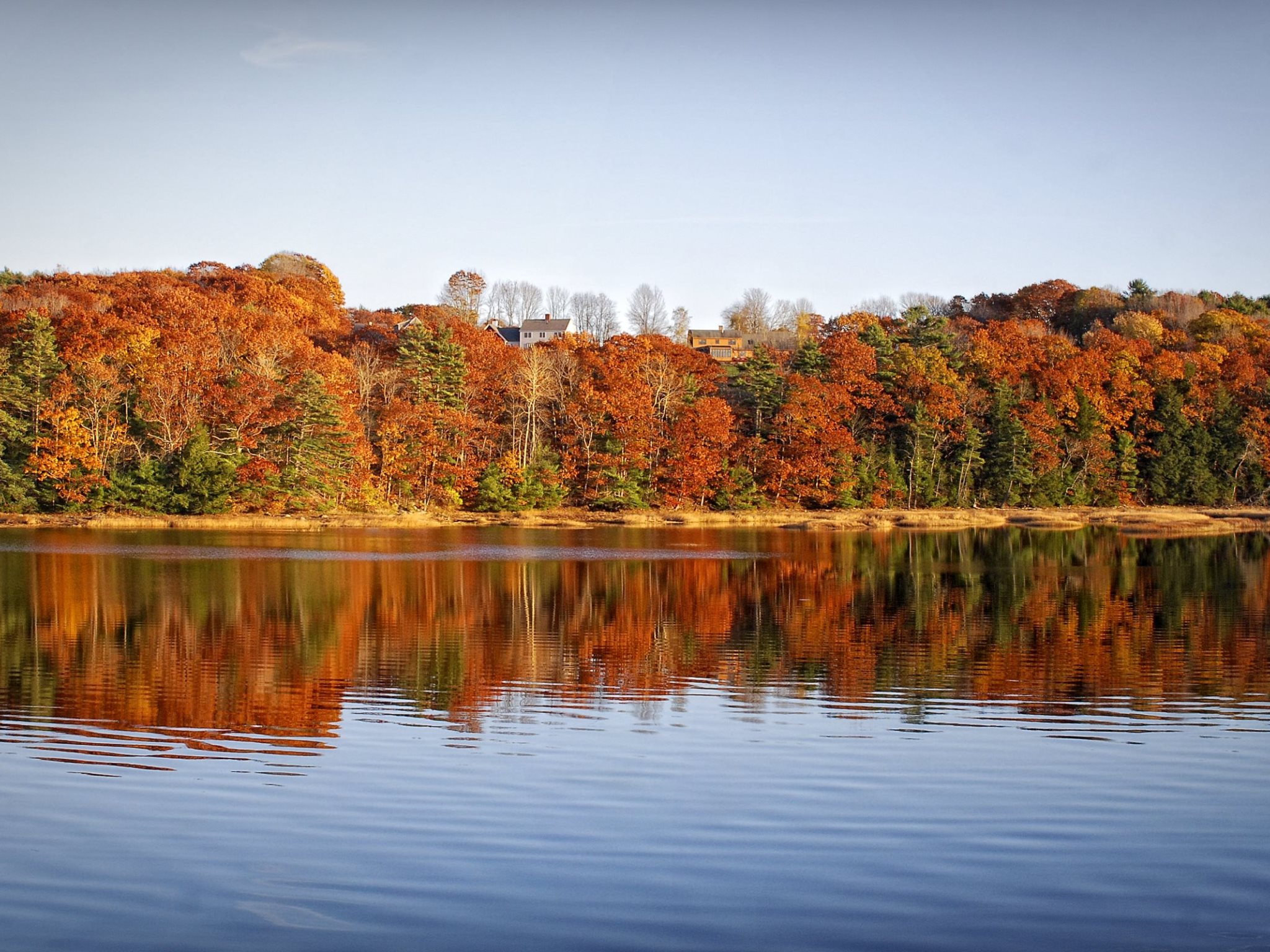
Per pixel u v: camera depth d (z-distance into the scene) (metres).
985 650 32.22
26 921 13.52
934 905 14.20
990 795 18.41
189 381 93.38
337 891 14.45
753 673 28.75
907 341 124.50
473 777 19.16
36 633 34.09
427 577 50.75
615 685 27.19
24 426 87.50
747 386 113.06
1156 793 18.55
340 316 143.00
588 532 84.19
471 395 108.25
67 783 18.66
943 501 112.50
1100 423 116.75
